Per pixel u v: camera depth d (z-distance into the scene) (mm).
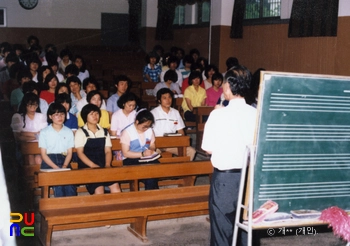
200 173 4344
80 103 6328
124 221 4203
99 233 4270
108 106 6289
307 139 2934
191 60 10312
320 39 9305
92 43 17062
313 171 2980
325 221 2936
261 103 2789
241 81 3020
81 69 9742
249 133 3020
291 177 2938
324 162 2998
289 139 2891
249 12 11609
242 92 3041
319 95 2906
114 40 17000
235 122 3010
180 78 9867
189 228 4473
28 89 6398
